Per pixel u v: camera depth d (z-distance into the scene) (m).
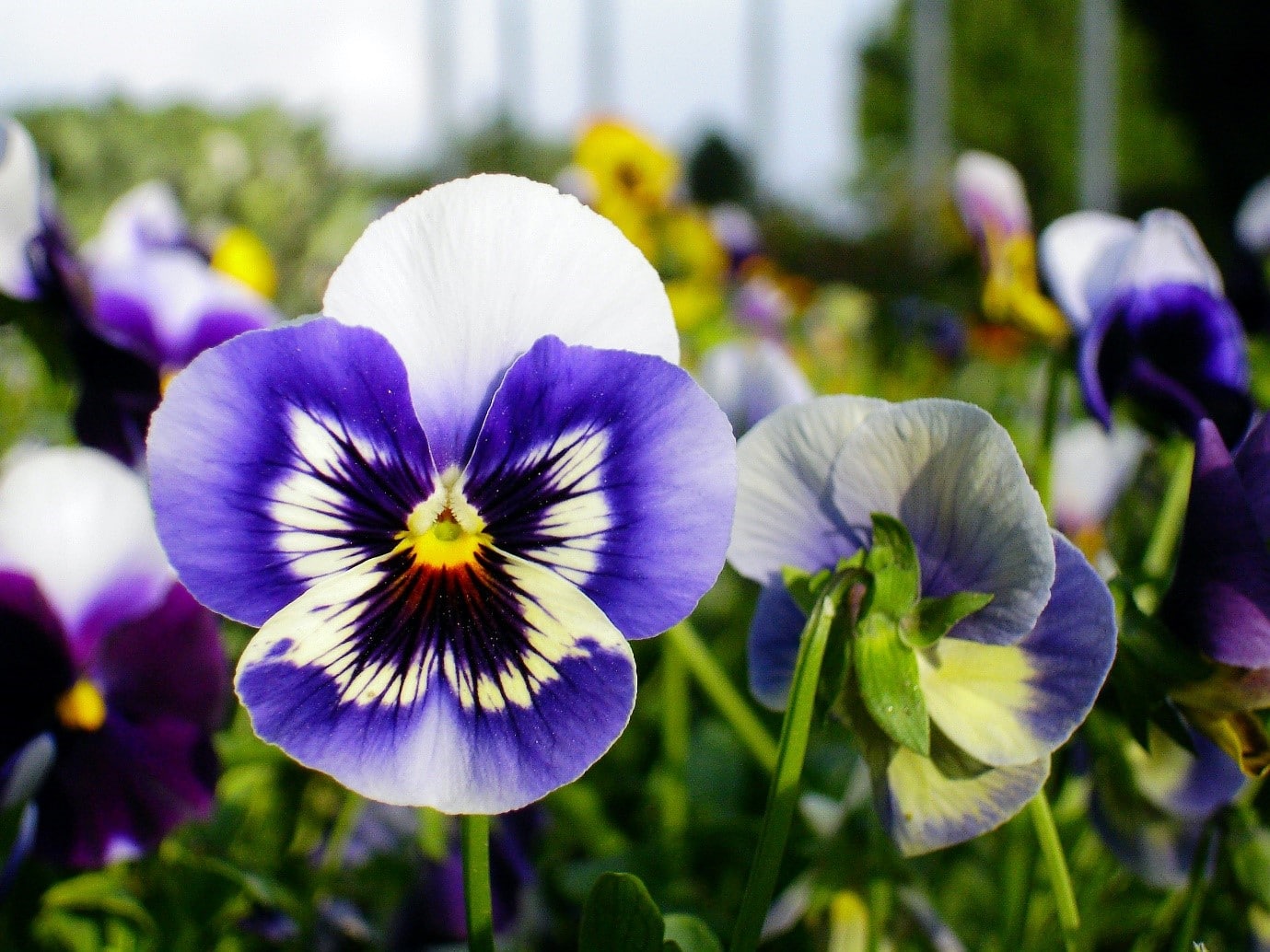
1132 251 0.27
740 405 0.38
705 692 0.47
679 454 0.19
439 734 0.19
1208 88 4.21
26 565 0.23
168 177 0.74
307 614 0.19
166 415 0.19
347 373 0.19
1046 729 0.20
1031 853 0.28
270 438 0.19
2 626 0.23
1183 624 0.21
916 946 0.28
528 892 0.32
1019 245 0.49
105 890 0.27
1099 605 0.20
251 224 0.75
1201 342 0.28
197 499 0.19
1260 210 0.47
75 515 0.24
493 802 0.19
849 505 0.21
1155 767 0.23
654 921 0.19
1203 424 0.21
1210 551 0.21
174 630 0.24
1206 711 0.21
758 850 0.20
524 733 0.19
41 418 0.50
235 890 0.27
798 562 0.22
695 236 1.09
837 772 0.38
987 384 0.99
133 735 0.24
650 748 0.47
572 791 0.38
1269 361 0.48
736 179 4.88
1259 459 0.22
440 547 0.20
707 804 0.40
